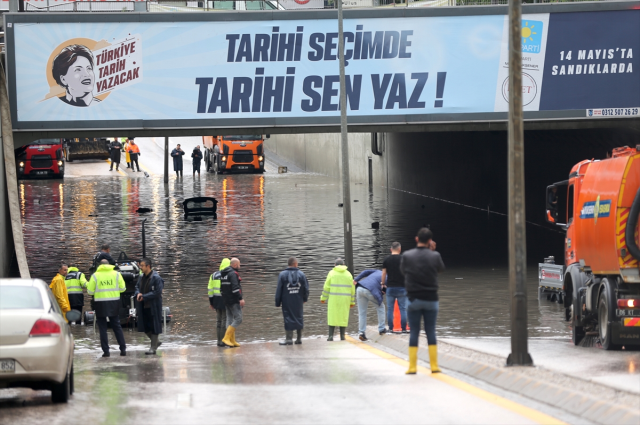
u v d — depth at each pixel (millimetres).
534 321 26750
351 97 36625
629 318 19656
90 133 36125
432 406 12258
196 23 36156
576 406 11812
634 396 11688
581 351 20000
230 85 36469
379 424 11102
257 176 89188
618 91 36781
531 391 13234
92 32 35781
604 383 12875
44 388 13141
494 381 14609
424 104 36719
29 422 11578
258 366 17984
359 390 13898
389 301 23266
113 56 35969
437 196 68250
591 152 46531
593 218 21391
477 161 60750
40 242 46812
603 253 20562
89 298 34094
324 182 83688
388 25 36469
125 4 38219
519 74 15586
